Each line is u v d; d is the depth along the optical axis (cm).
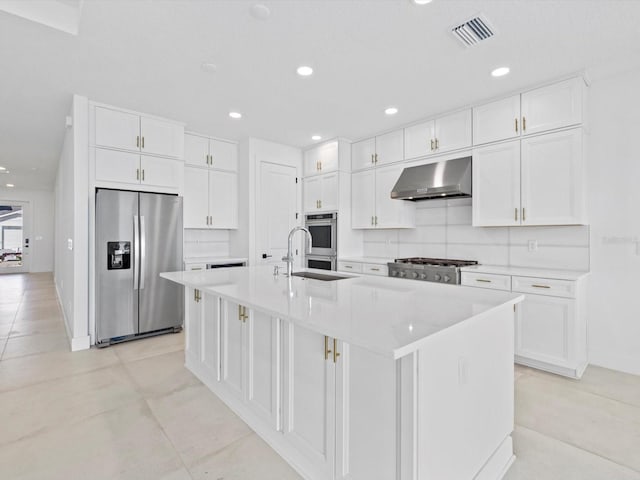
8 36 214
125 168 342
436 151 359
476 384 142
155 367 279
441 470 122
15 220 960
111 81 281
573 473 156
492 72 263
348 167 460
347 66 255
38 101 323
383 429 121
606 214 276
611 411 209
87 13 193
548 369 266
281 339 170
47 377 259
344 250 453
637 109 262
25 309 490
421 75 269
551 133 277
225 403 220
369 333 107
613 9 188
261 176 457
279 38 219
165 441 181
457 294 176
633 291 265
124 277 336
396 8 189
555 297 258
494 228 346
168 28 208
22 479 152
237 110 347
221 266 418
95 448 175
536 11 191
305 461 155
